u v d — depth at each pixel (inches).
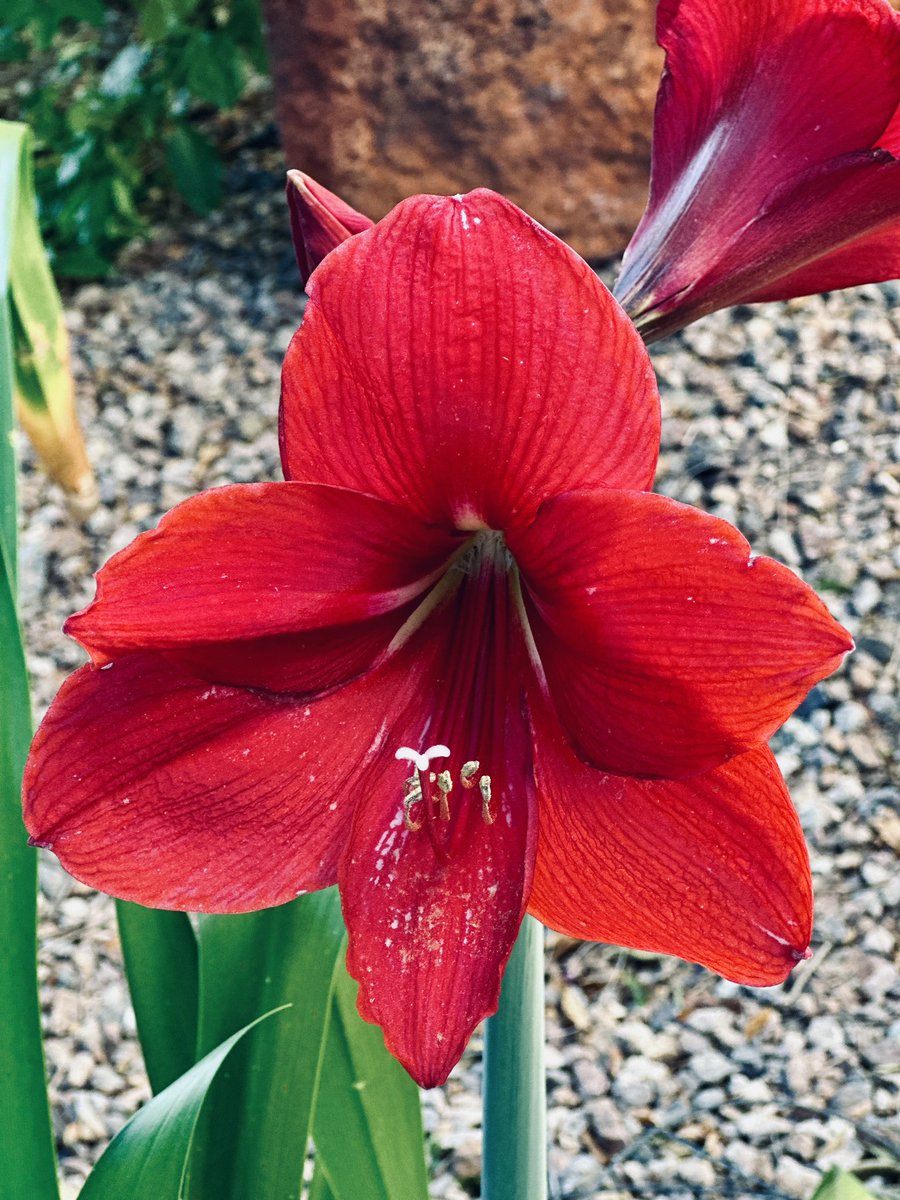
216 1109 14.9
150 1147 12.8
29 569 41.8
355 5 40.8
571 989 32.3
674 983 32.1
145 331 47.6
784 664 10.5
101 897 36.1
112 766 11.9
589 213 44.2
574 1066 30.7
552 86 41.8
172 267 49.8
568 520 11.0
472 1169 28.5
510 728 12.7
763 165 13.1
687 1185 28.1
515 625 13.0
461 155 43.1
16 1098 14.9
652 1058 30.6
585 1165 28.8
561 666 12.2
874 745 34.7
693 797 11.8
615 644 11.3
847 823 33.5
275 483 11.0
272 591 11.6
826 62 12.6
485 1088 14.5
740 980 12.1
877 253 13.9
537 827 12.3
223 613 11.5
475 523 12.2
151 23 44.0
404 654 13.1
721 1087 29.9
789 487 39.4
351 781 12.7
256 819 12.4
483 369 10.7
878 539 37.9
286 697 12.3
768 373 42.3
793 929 11.8
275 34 42.1
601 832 12.3
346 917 12.2
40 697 38.7
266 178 52.3
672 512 10.4
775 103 12.9
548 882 12.8
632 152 43.0
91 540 42.2
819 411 41.1
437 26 41.1
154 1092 16.6
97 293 49.2
